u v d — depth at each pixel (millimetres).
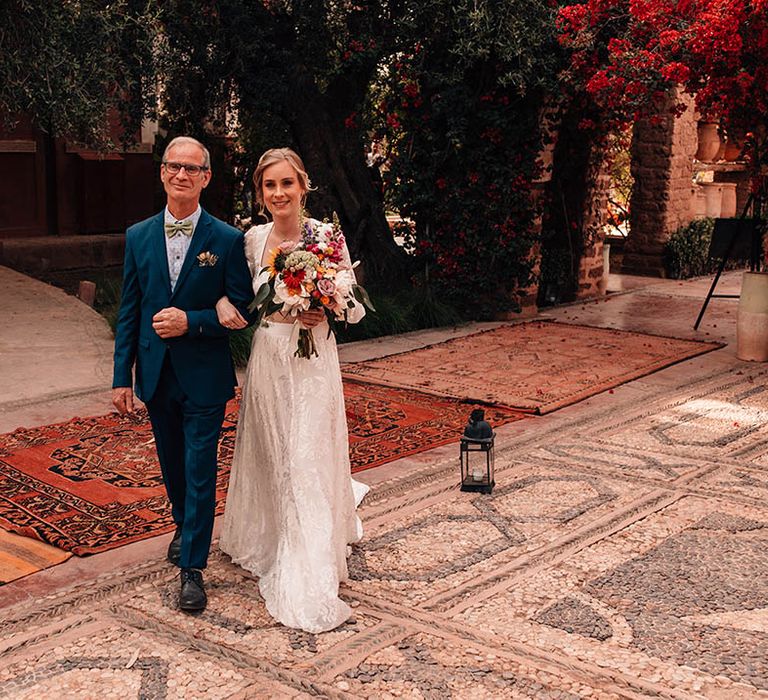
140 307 4172
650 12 9102
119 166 14172
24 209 13516
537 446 6422
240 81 11438
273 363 4121
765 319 9203
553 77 10461
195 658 3570
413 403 7516
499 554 4586
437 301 11289
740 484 5664
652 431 6828
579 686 3393
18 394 7293
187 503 4016
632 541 4762
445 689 3363
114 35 9906
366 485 5445
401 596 4125
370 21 10836
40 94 9242
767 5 8133
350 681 3414
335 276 4004
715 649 3676
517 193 11102
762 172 9938
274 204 4086
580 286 13250
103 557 4480
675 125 15102
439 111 10695
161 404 4133
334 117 11852
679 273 15617
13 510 5020
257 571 4336
